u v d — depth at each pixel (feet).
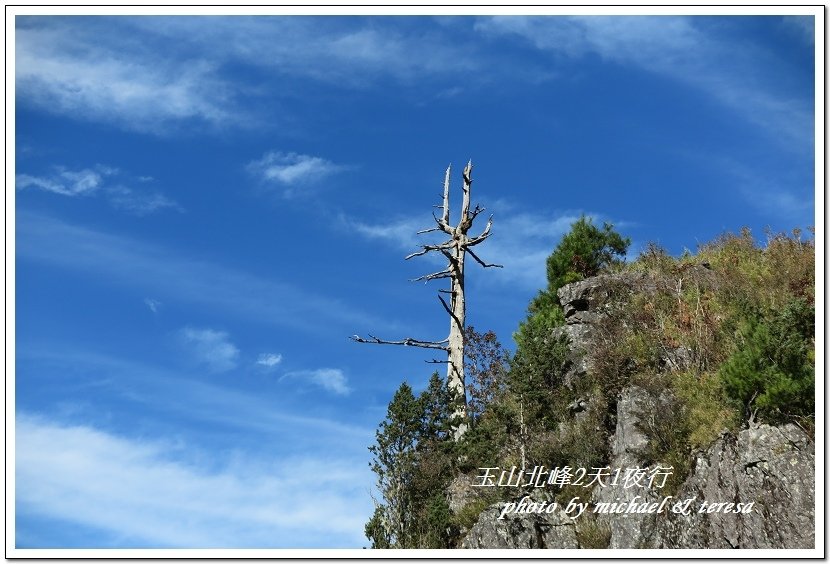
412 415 72.95
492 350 92.02
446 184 107.14
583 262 97.91
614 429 65.62
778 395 51.47
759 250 82.94
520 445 67.36
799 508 47.32
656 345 67.56
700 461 53.72
